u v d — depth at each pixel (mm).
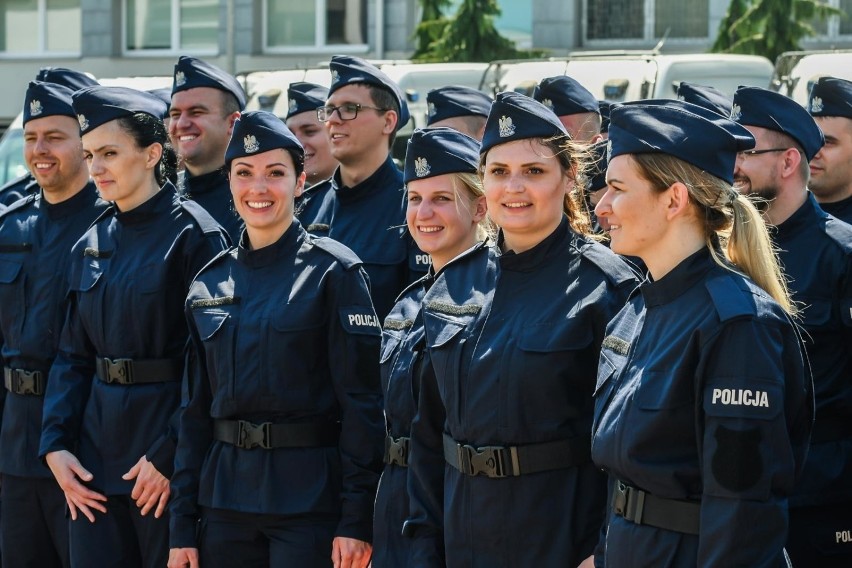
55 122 7051
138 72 26328
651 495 3996
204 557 5762
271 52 25219
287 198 5805
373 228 6980
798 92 11484
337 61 7156
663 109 4078
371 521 5590
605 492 4699
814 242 5484
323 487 5641
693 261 4047
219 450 5762
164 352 6289
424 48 20000
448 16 20234
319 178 8289
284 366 5641
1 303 7070
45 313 6926
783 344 3906
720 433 3811
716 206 4051
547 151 4770
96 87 6430
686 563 3918
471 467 4746
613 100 12906
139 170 6383
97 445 6340
